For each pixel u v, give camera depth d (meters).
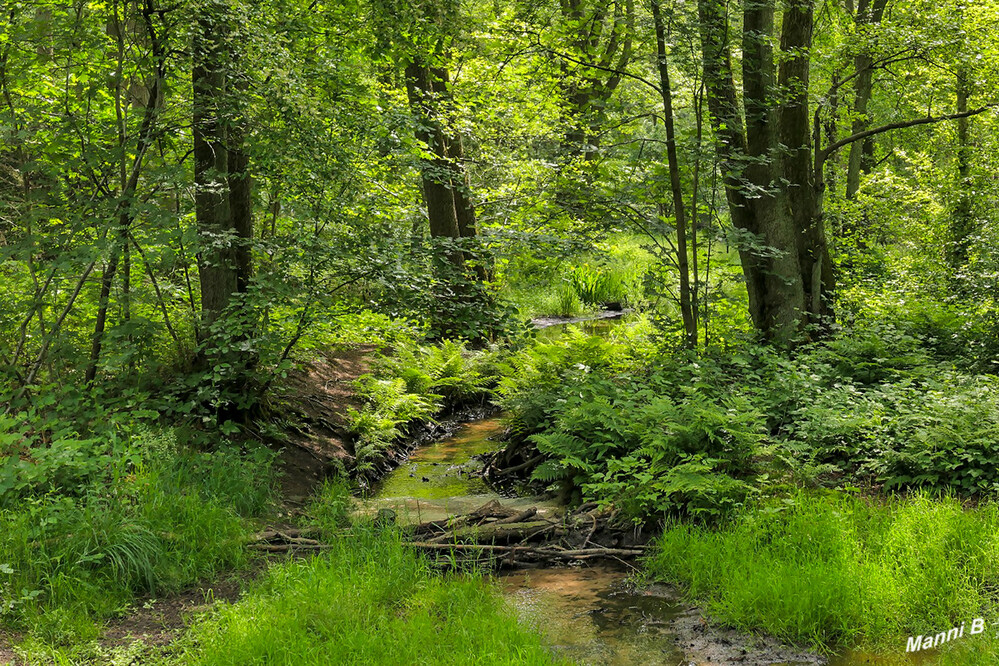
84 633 5.27
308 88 8.66
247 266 9.48
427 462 11.16
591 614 6.03
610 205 10.83
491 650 5.10
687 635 5.64
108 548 5.98
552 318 21.53
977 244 12.91
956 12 11.75
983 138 15.36
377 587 6.00
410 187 12.10
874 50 11.62
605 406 8.55
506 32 10.68
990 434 7.21
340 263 8.84
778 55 11.36
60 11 8.42
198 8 7.74
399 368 12.93
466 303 9.75
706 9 10.05
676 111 11.58
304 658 4.92
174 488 7.13
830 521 6.47
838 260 14.60
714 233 10.56
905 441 7.57
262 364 9.23
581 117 10.96
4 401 7.66
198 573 6.35
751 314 11.88
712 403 8.16
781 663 5.20
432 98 12.30
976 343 10.59
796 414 8.82
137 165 8.34
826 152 11.62
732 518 7.02
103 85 8.59
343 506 8.29
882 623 5.38
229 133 9.13
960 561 5.89
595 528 7.55
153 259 7.90
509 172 15.56
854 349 9.98
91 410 7.82
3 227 9.41
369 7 10.03
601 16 10.48
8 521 6.09
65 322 8.92
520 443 10.45
